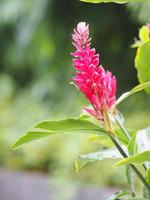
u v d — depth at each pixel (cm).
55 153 734
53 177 675
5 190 753
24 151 758
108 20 786
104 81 187
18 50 952
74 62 183
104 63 814
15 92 1041
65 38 828
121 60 809
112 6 775
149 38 227
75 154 662
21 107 864
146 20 437
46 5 802
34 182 715
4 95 910
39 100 906
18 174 742
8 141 777
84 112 193
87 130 187
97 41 802
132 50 797
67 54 851
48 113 837
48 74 915
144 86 177
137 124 668
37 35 863
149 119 678
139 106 739
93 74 183
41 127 184
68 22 806
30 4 852
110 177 638
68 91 873
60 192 661
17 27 914
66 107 824
